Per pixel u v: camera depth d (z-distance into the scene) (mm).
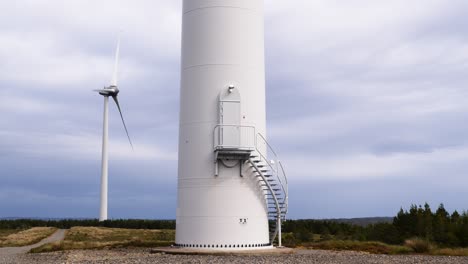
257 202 30219
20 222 112375
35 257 30891
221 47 30672
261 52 32000
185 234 30094
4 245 55281
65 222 108938
